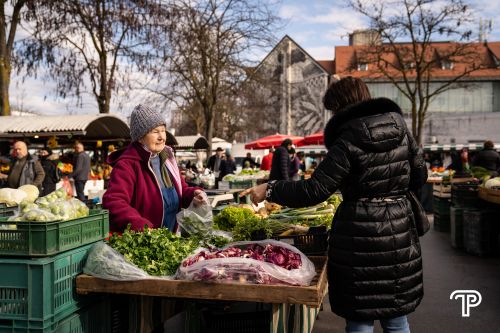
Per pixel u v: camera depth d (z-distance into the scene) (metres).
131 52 17.70
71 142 17.53
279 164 11.76
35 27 16.89
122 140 18.41
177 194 3.84
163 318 3.29
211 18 19.34
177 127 41.41
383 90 51.28
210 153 21.27
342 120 2.63
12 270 2.62
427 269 7.19
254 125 39.12
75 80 17.66
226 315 3.59
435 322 4.82
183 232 3.64
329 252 2.69
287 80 49.25
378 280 2.54
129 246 2.99
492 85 50.94
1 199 4.57
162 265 2.87
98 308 3.06
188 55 19.17
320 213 4.42
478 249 8.13
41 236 2.62
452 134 46.72
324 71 49.09
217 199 6.87
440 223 11.16
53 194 3.14
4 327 2.64
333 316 5.12
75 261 2.85
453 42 28.64
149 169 3.61
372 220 2.55
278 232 3.78
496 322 4.80
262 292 2.59
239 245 3.17
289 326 2.96
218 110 27.31
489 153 12.23
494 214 8.13
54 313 2.65
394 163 2.60
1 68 17.06
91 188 13.94
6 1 17.14
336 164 2.53
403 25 26.66
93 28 17.48
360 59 30.28
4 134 13.78
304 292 2.54
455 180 10.94
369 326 2.63
